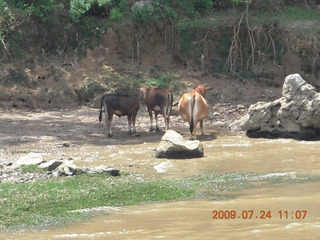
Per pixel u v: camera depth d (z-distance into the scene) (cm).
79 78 2589
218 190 1268
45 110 2442
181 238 916
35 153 1667
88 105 2514
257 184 1316
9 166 1527
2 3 2670
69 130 2116
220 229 958
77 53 2717
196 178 1401
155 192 1249
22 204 1152
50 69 2591
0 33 2608
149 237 931
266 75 2773
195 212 1082
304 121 1939
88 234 966
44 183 1313
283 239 884
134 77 2669
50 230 1004
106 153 1761
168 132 1719
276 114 2000
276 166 1530
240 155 1691
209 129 2197
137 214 1084
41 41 2708
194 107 1977
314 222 971
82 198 1198
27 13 2706
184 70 2762
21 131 2080
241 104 2533
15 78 2533
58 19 2764
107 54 2738
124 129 2169
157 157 1675
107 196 1215
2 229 1019
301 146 1831
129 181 1359
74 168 1427
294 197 1165
